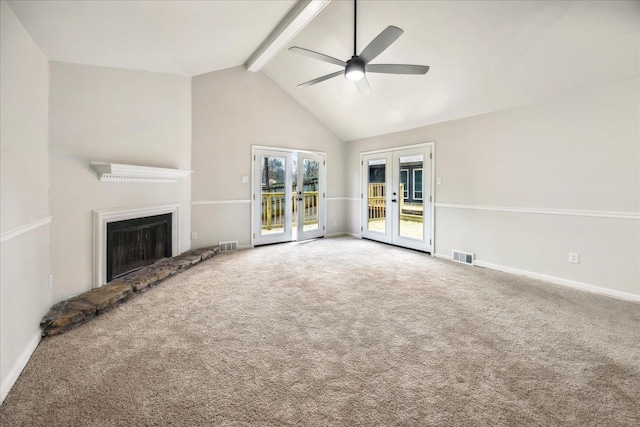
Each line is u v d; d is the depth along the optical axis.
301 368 1.79
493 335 2.21
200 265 4.10
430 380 1.69
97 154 2.94
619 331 2.27
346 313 2.59
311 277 3.62
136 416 1.40
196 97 4.63
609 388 1.62
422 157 4.96
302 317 2.50
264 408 1.46
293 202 6.74
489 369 1.79
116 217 3.09
